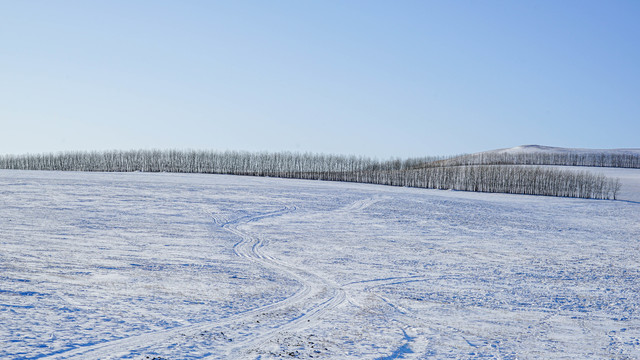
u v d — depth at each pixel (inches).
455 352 476.4
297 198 2576.3
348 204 2443.4
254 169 5629.9
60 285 695.1
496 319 647.1
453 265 1155.3
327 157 5757.9
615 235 1889.8
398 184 4375.0
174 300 651.5
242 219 1866.4
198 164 5575.8
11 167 5836.6
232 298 691.4
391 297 770.8
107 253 1064.2
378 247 1391.5
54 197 2161.7
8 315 508.7
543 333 581.9
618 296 860.0
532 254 1376.7
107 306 589.6
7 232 1285.7
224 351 435.5
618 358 490.0
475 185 4192.9
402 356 450.3
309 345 467.5
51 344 426.0
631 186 4320.9
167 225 1609.3
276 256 1179.3
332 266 1072.8
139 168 5565.9
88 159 5757.9
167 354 415.5
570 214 2596.0
